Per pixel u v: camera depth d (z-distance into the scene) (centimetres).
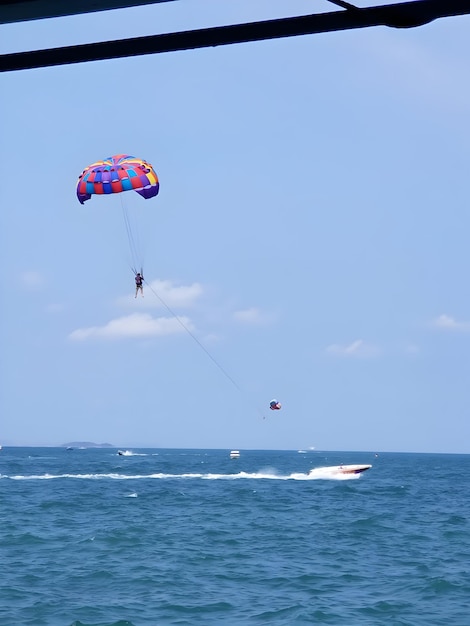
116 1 1869
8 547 13300
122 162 13438
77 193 13488
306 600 9175
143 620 8188
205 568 11281
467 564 11912
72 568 11206
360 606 8881
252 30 1856
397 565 11762
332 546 13762
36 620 8150
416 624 8038
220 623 8075
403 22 1755
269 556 12494
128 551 12862
